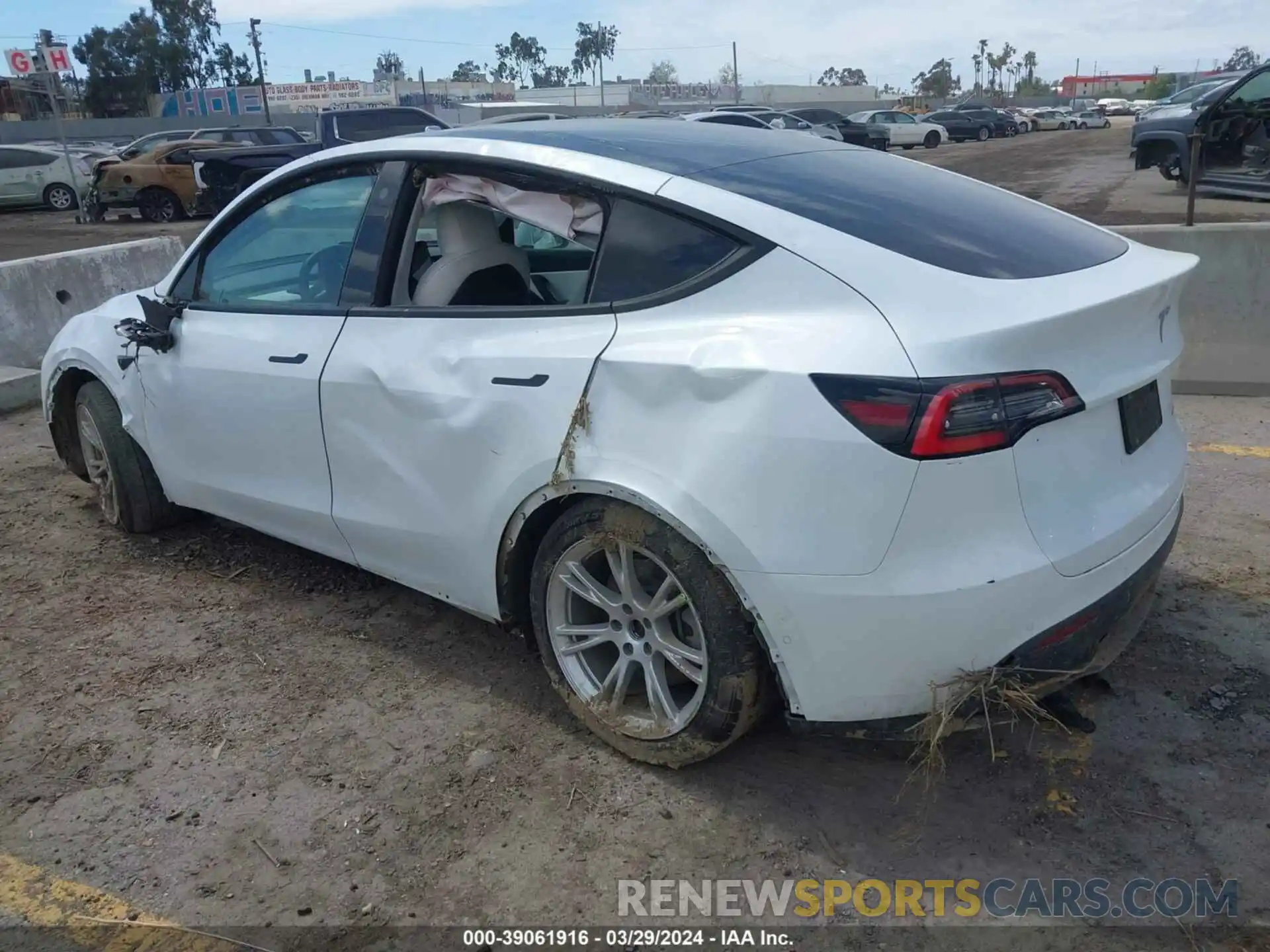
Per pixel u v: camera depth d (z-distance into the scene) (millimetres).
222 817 2760
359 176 3414
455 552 3107
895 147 39312
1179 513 2910
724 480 2424
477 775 2898
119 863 2605
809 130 28125
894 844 2605
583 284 2959
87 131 46188
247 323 3666
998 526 2326
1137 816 2674
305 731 3135
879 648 2379
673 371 2508
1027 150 33750
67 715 3242
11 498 5141
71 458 5000
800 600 2393
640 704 2949
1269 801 2715
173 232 18172
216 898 2486
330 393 3312
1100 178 20234
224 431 3764
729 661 2574
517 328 2908
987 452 2271
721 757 2945
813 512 2344
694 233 2682
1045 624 2406
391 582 4109
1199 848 2561
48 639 3717
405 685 3371
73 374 4633
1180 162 15984
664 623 2762
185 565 4316
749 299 2543
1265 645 3422
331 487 3453
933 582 2301
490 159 3078
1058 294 2471
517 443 2816
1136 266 2824
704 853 2588
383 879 2535
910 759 2906
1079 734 3006
